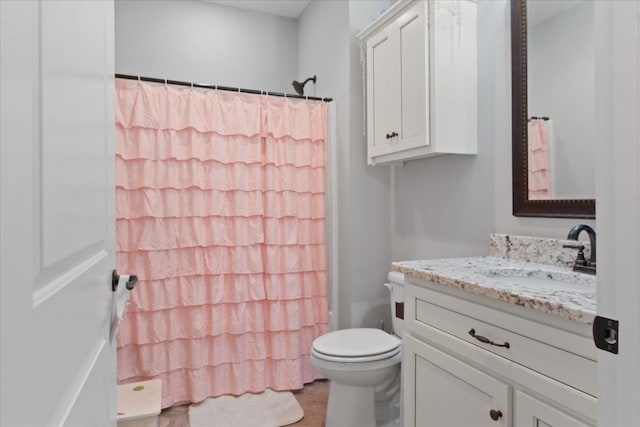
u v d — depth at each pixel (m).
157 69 2.95
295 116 2.41
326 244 2.51
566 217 1.42
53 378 0.49
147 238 2.07
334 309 2.55
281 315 2.35
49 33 0.49
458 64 1.76
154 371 2.07
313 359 1.85
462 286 1.16
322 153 2.47
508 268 1.41
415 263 1.52
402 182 2.41
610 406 0.54
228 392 2.26
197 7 3.06
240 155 2.26
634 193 0.51
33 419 0.43
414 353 1.41
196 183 2.16
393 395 2.07
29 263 0.42
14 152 0.39
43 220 0.46
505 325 1.03
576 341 0.85
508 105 1.67
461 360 1.19
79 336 0.61
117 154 2.03
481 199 1.82
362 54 2.41
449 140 1.75
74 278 0.59
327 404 2.08
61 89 0.53
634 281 0.51
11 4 0.38
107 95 0.84
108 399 0.85
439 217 2.09
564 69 1.44
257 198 2.29
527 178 1.58
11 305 0.38
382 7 2.50
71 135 0.57
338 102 2.57
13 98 0.39
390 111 2.01
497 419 1.04
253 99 2.31
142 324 2.07
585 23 1.37
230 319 2.25
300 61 3.29
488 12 1.76
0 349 0.36
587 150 1.36
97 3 0.74
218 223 2.21
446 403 1.25
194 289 2.16
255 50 3.24
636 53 0.50
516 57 1.61
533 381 0.95
